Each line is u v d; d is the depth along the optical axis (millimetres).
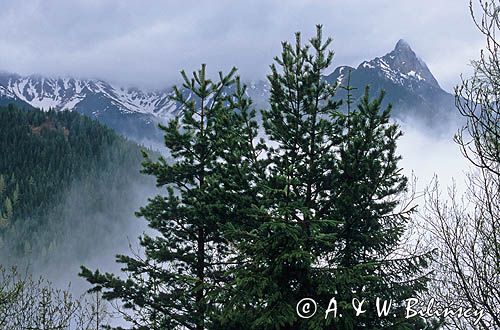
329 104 13406
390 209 11828
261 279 10555
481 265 6230
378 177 11797
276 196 11359
